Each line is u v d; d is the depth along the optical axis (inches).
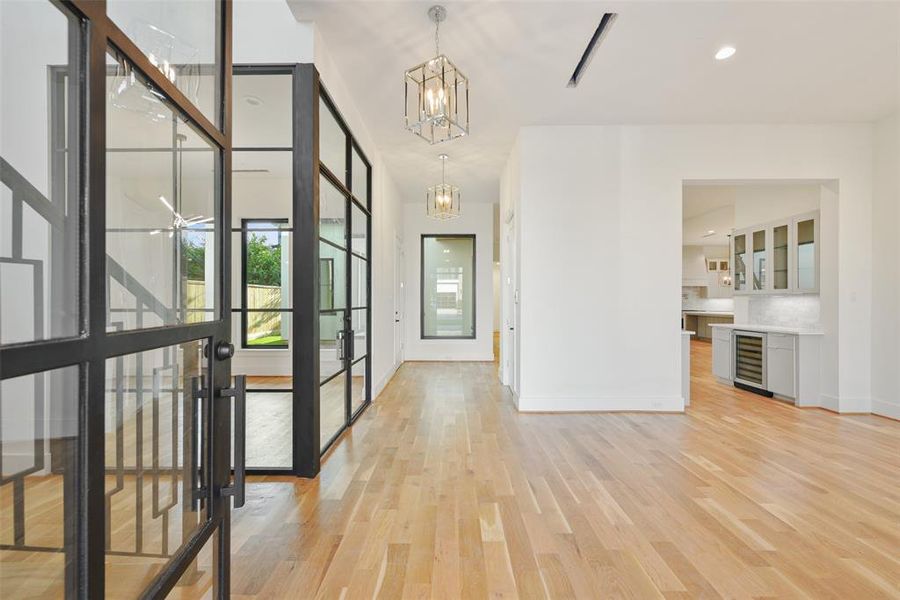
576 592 65.3
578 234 173.9
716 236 390.0
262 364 119.6
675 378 173.0
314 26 110.3
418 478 107.1
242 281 119.1
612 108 159.5
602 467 114.4
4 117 29.4
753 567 71.4
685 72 134.3
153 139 40.9
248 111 113.5
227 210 53.9
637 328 173.3
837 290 173.5
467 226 313.7
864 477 107.9
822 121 170.7
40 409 29.4
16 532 29.7
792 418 163.3
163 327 41.6
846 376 172.1
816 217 188.1
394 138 188.4
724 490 100.3
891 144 164.4
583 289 173.9
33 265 28.8
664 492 99.3
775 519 87.0
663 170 173.8
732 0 102.0
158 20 42.9
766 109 160.2
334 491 99.7
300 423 108.1
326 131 127.3
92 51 31.0
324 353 125.3
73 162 30.9
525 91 146.3
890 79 138.5
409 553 75.2
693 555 74.8
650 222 173.8
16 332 27.4
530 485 103.0
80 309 31.0
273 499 95.7
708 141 173.3
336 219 138.1
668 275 173.5
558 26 112.0
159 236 42.7
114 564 37.4
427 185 267.9
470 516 88.1
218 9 53.6
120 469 38.1
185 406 48.2
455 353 315.0
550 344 173.8
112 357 33.9
